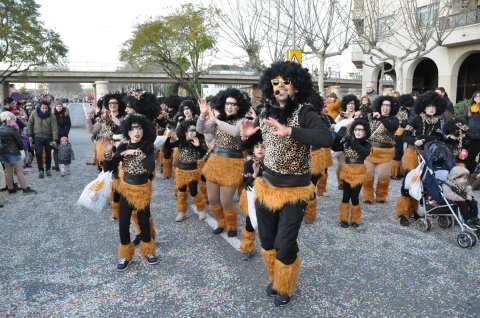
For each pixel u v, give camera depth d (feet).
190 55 75.00
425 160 15.88
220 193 15.33
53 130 27.99
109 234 16.19
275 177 10.27
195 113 21.44
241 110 15.11
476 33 57.88
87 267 13.12
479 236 15.02
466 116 25.18
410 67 67.72
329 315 10.13
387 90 29.22
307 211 17.10
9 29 75.41
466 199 15.29
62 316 10.22
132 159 12.82
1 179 23.63
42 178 27.68
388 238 15.37
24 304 10.81
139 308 10.57
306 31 42.57
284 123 9.88
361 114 20.98
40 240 15.60
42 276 12.48
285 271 10.32
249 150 12.00
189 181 17.29
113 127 20.25
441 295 11.05
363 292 11.25
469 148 23.57
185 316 10.16
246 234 13.47
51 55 85.92
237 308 10.50
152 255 13.32
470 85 69.31
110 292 11.43
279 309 10.44
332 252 14.06
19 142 22.88
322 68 44.06
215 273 12.56
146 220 13.10
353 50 78.54
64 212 19.33
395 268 12.73
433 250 14.14
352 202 16.60
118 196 14.58
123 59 80.23
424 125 19.30
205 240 15.46
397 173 26.25
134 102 17.52
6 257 13.96
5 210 19.81
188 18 70.64
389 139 19.69
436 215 15.90
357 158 16.25
